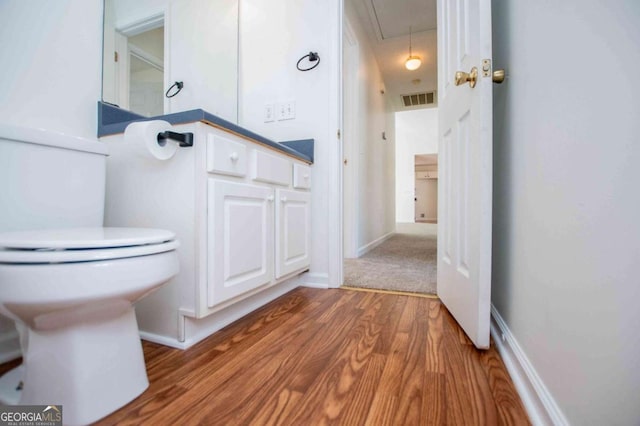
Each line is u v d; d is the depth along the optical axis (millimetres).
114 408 695
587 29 508
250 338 1091
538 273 703
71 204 1008
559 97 608
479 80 928
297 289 1777
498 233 1066
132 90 1438
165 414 683
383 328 1185
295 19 1884
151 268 706
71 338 661
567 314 562
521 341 806
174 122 1028
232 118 1952
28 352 685
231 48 1957
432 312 1375
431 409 694
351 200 2838
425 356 951
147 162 1082
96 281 618
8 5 991
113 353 713
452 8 1284
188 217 1006
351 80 2852
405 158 8531
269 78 1936
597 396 462
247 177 1227
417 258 2811
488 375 840
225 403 720
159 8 1580
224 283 1080
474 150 987
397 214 8648
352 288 1785
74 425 647
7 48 991
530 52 763
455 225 1230
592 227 489
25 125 1034
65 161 993
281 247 1480
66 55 1150
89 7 1233
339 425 644
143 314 1089
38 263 593
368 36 3354
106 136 1207
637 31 392
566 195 578
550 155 647
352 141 2846
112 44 1334
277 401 726
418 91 4828
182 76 1692
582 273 517
